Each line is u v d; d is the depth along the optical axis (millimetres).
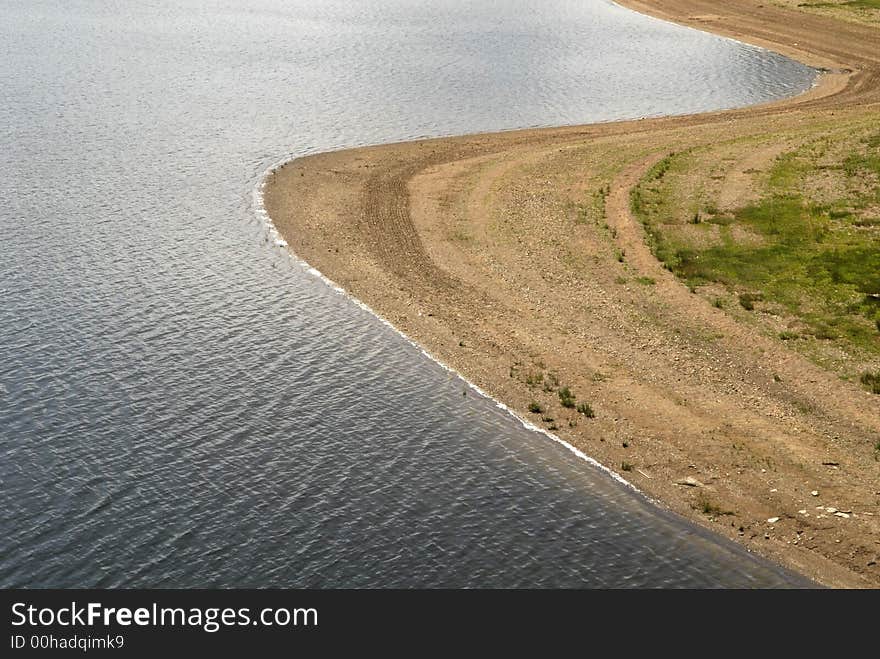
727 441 39812
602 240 59125
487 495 36219
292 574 32125
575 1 139250
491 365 46156
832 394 42625
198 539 33562
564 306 51781
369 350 47344
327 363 45938
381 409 41969
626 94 92812
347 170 73188
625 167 71125
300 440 39406
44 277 54406
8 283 53438
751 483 37125
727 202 63375
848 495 36219
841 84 94000
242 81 97375
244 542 33438
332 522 34500
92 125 82750
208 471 37188
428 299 53000
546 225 61781
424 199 67250
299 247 59750
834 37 110000
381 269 56688
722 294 51844
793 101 89062
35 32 119938
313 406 42062
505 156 75312
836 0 125062
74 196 67062
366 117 86000
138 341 47406
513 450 39188
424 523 34562
